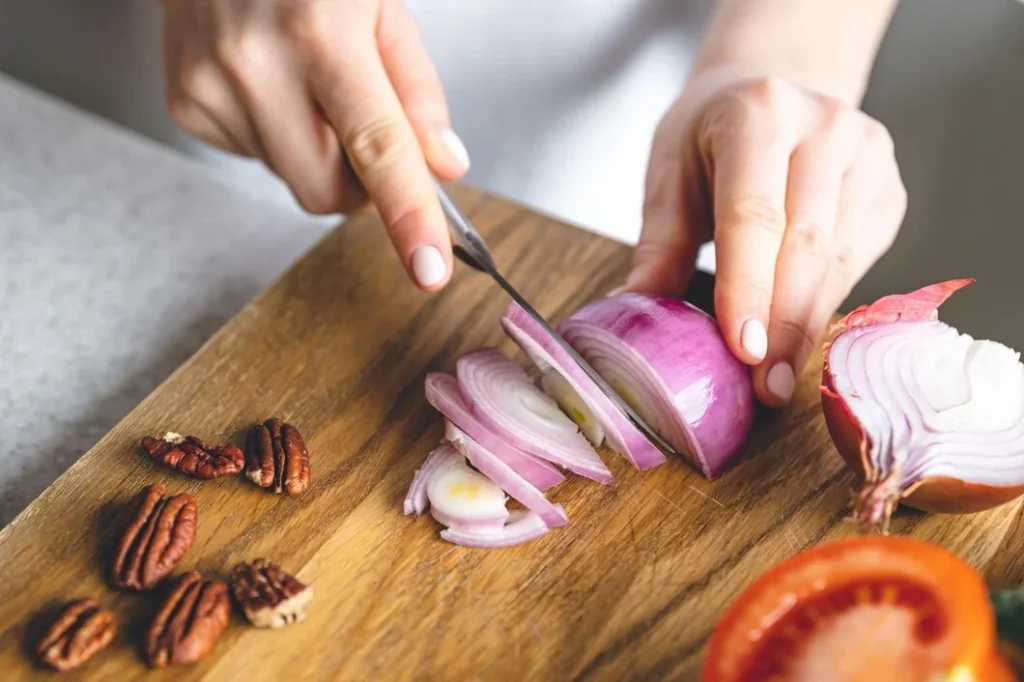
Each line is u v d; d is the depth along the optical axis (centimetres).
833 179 48
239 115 51
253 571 42
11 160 60
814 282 47
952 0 59
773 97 48
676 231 49
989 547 43
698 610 42
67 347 52
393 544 43
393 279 51
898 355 42
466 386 45
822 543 43
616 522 44
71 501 44
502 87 65
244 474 44
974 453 41
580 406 46
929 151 59
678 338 44
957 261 57
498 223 53
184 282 55
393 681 40
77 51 67
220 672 40
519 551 43
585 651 41
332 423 46
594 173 67
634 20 61
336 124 47
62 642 40
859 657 36
